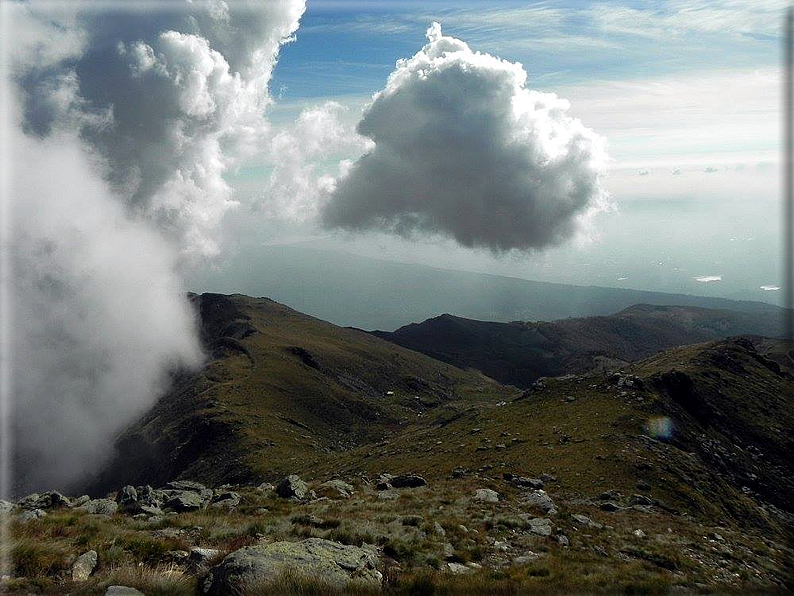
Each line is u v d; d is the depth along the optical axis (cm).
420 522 2295
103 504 2500
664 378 8938
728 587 2166
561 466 5416
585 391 8525
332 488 3366
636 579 1875
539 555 2103
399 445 8894
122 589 1181
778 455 7856
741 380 10106
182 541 1656
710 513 4653
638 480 5000
